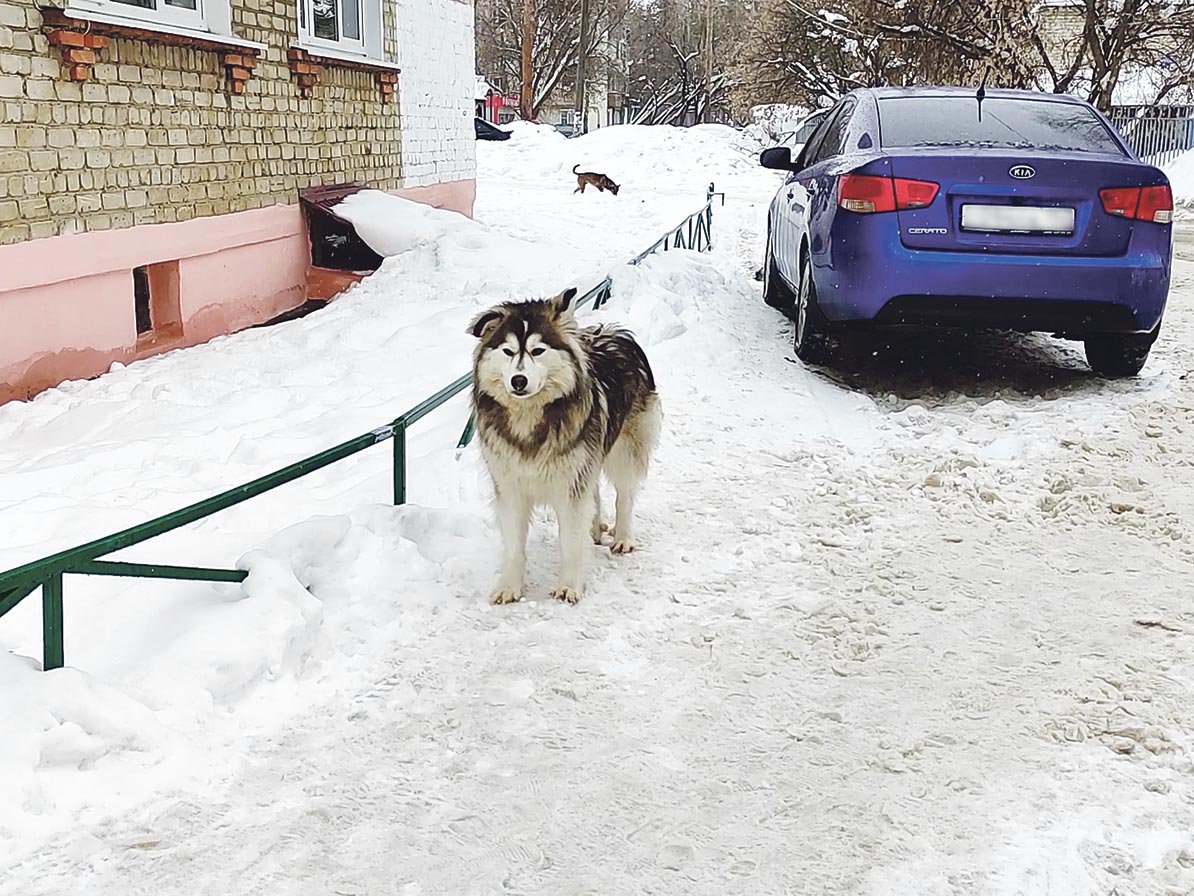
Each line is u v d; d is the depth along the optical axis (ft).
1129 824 10.02
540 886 9.34
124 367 27.40
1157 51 74.33
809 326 26.40
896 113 26.37
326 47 40.63
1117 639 13.70
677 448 20.98
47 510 17.10
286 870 9.51
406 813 10.33
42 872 9.41
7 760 10.18
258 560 13.92
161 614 13.29
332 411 22.97
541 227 60.08
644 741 11.58
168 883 9.32
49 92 25.16
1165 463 20.15
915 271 22.70
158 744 11.03
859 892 9.23
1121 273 22.59
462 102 55.93
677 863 9.64
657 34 238.27
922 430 22.39
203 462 19.80
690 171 100.78
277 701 12.22
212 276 32.45
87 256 26.55
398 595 14.61
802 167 32.83
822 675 12.98
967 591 15.15
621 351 16.42
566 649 13.58
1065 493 18.71
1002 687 12.60
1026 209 22.57
